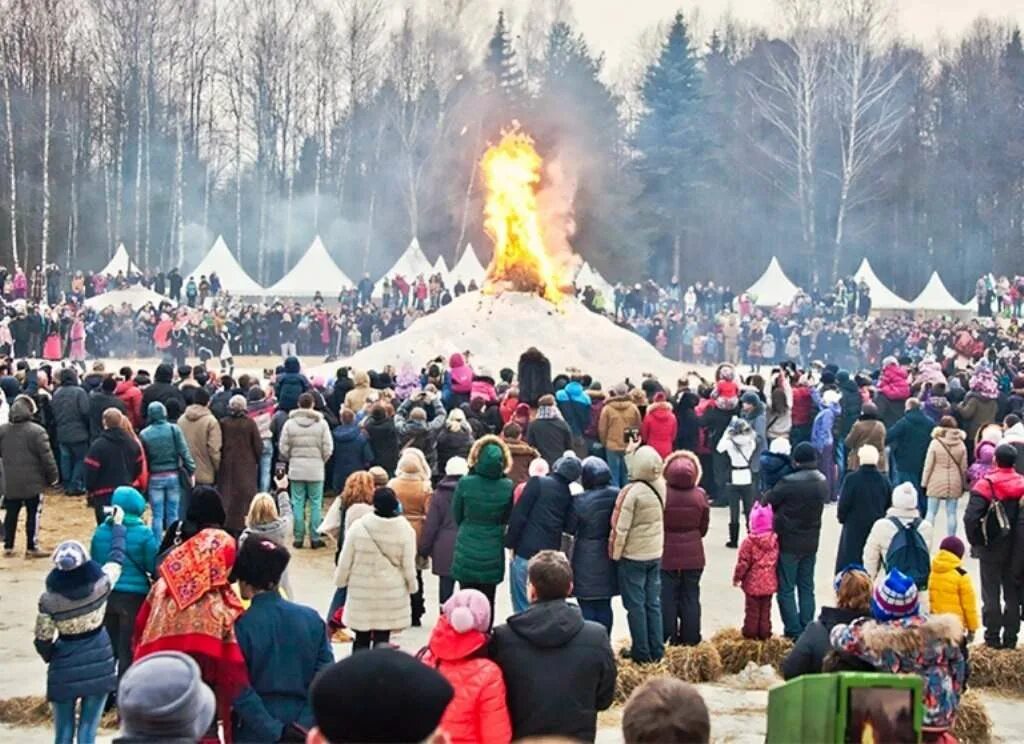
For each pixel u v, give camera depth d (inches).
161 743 190.9
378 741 151.5
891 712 214.4
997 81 3009.4
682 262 2901.1
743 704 421.1
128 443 591.5
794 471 486.3
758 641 472.4
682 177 2797.7
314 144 2898.6
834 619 307.4
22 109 2440.9
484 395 821.2
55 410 789.9
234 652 289.4
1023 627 555.8
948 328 1718.8
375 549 389.7
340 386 838.5
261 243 2603.3
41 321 1507.1
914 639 276.7
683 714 170.2
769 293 2097.7
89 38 2513.5
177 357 1557.6
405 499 517.3
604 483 448.5
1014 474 486.3
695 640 464.1
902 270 2967.5
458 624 262.8
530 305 1328.7
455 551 454.3
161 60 2536.9
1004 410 898.7
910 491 448.5
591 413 815.7
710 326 1820.9
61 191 2571.4
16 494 633.6
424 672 155.8
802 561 483.8
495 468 448.5
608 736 386.6
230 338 1684.3
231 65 2699.3
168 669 195.3
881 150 2664.9
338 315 1752.0
